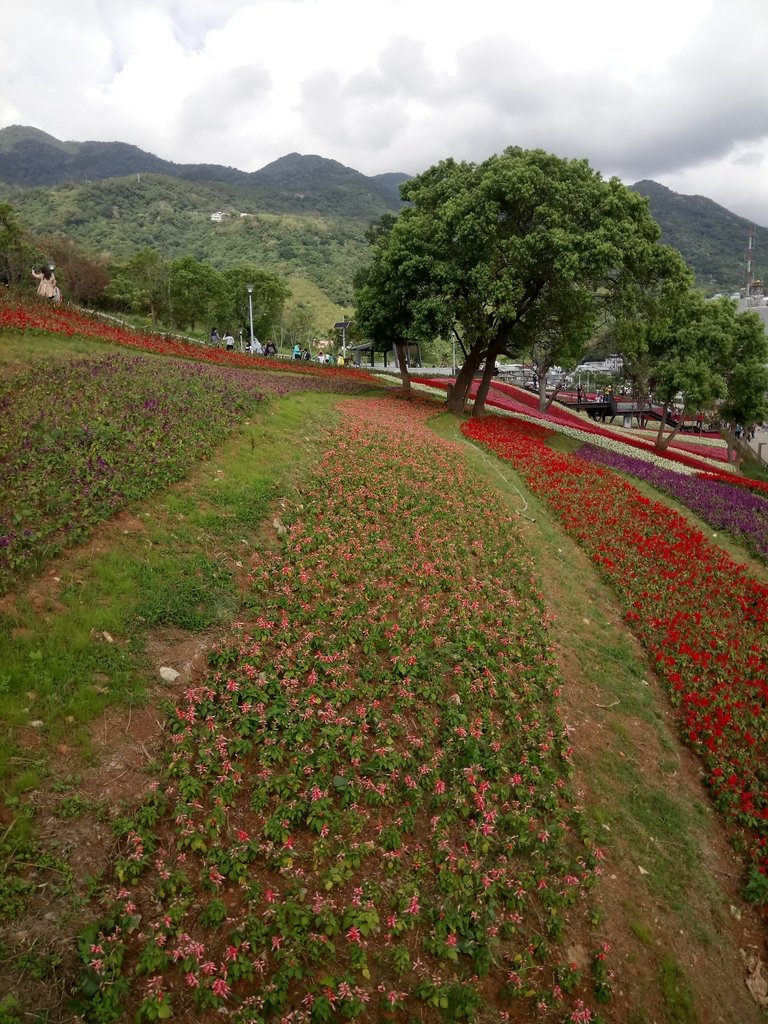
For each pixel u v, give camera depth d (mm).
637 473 22281
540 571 11891
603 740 8031
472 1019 4504
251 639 7332
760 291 88875
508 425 26781
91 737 5578
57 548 7309
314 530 10320
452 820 5914
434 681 7559
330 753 6047
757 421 35062
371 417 20016
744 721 9000
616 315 24109
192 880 4820
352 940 4656
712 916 6348
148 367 16156
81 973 4047
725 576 13594
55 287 25109
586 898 5852
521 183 21578
